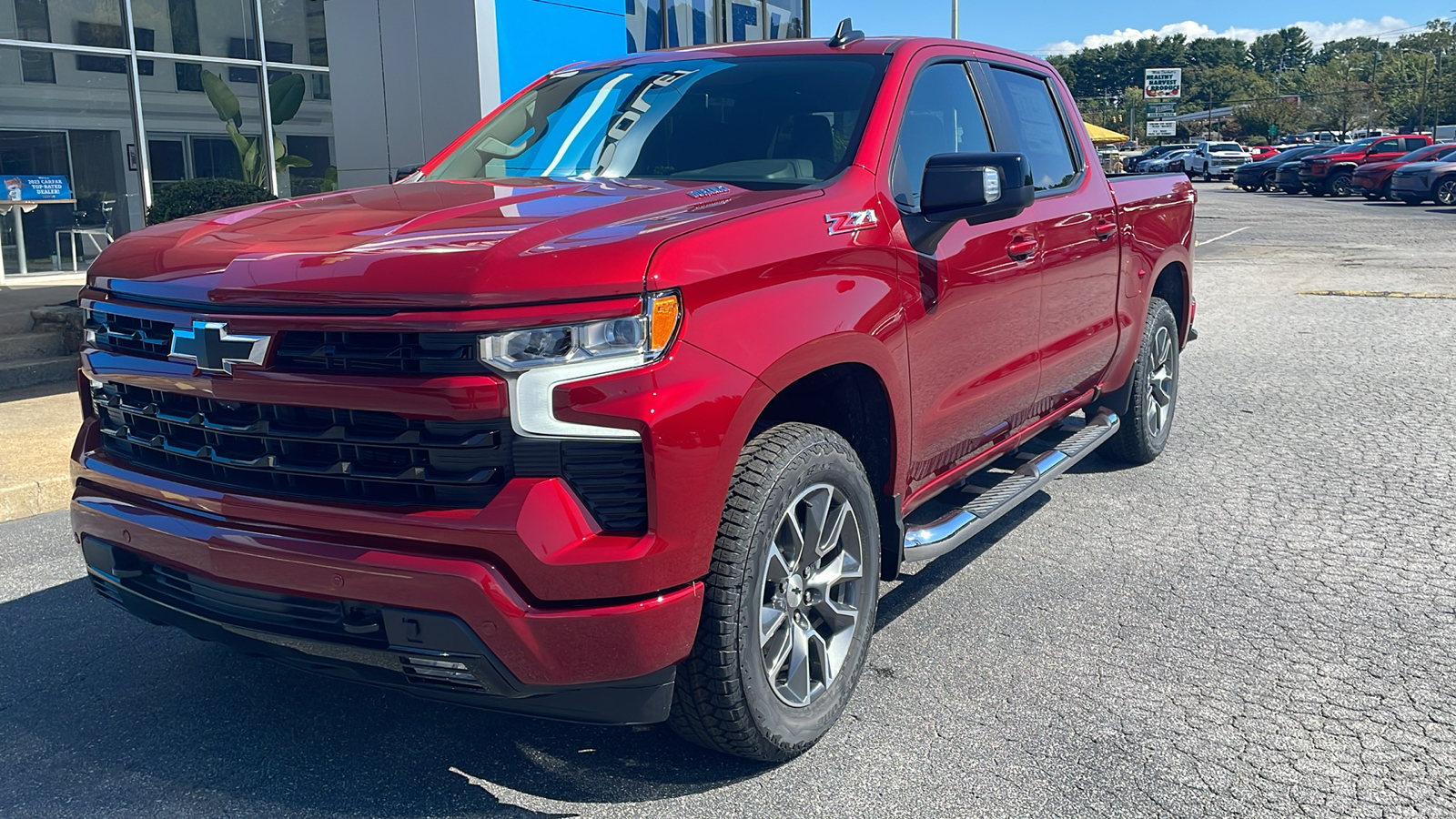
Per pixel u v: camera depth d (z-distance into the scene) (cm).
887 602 407
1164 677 342
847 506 301
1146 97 12494
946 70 400
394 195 330
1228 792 277
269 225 293
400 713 324
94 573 299
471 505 239
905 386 324
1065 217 435
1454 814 266
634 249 245
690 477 246
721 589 259
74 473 306
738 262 264
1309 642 368
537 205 294
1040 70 489
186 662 360
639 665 246
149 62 1477
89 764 295
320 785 284
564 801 276
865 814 269
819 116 353
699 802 275
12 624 391
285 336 251
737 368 257
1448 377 805
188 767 293
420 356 237
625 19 1177
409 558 239
